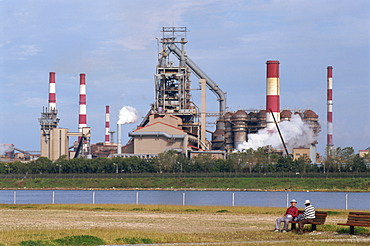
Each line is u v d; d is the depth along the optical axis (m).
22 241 83.56
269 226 110.38
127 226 109.00
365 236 96.00
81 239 86.06
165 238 89.50
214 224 113.75
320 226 104.62
